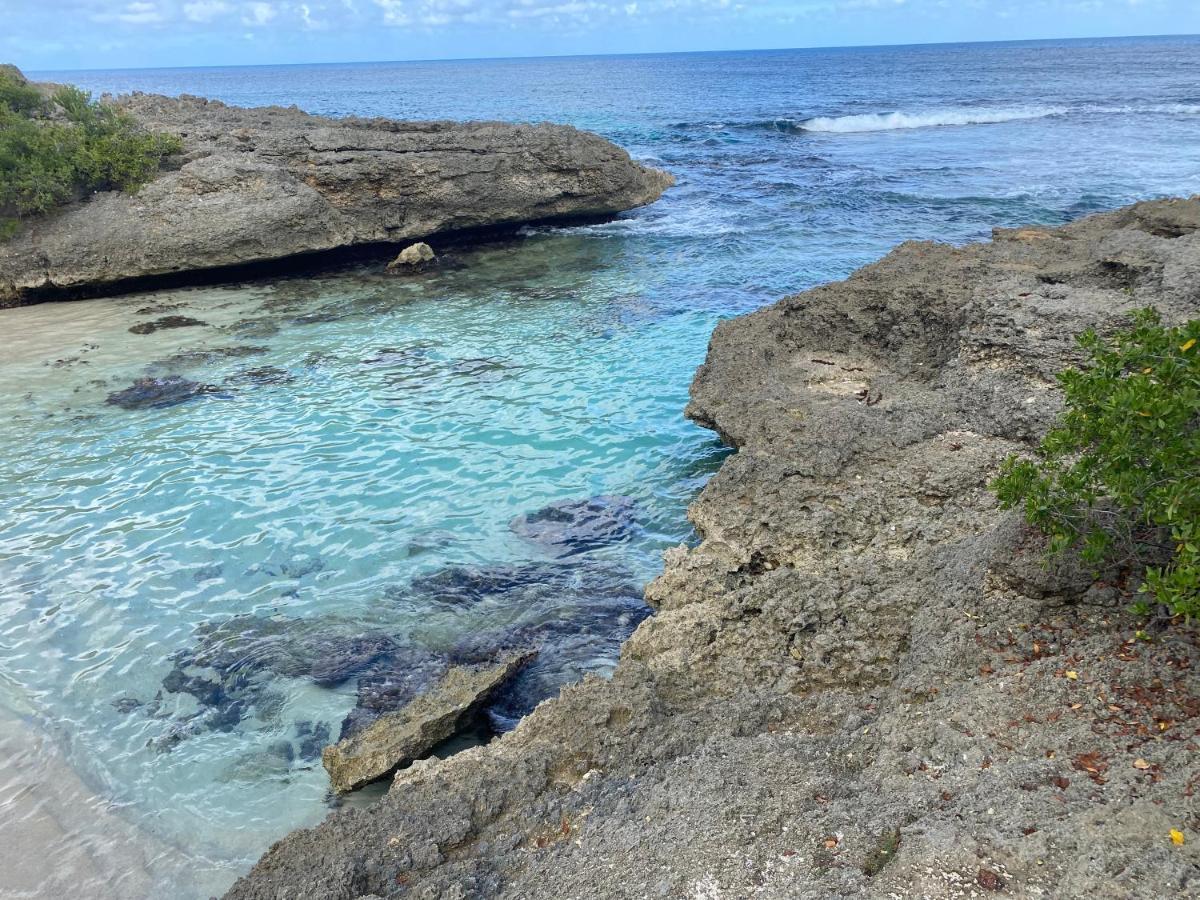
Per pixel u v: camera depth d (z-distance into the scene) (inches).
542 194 1135.0
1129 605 227.6
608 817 213.9
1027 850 162.9
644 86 4338.1
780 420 432.5
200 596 394.3
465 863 210.5
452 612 376.5
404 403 599.8
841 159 1635.1
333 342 732.0
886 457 386.6
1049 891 154.2
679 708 274.1
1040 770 186.4
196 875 254.4
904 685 240.2
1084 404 244.8
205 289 922.1
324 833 234.5
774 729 248.4
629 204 1222.3
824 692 265.0
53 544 437.4
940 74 4389.8
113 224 886.4
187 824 273.6
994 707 213.2
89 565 419.5
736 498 380.5
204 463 518.9
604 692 272.5
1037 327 451.2
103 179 924.0
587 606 377.4
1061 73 4094.5
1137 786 176.1
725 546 360.8
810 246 1011.3
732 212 1214.9
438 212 1074.1
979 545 292.0
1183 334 223.6
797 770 211.2
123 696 332.5
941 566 296.5
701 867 182.1
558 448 527.8
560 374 644.7
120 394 621.6
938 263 585.9
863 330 537.0
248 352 708.0
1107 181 1302.9
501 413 578.9
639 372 643.5
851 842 179.6
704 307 801.6
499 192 1100.5
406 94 4104.3
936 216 1127.0
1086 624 235.6
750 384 487.2
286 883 215.6
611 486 481.1
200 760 300.0
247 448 537.6
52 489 490.6
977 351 456.8
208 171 930.7
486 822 230.2
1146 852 156.6
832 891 166.1
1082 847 160.7
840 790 199.3
